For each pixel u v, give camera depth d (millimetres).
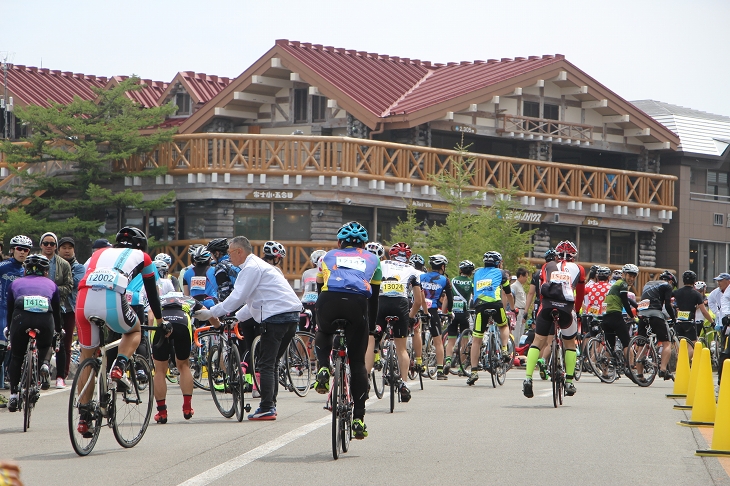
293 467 12695
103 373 14039
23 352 17672
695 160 64250
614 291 28328
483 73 58000
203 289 24078
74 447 13422
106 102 51281
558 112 58500
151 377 15180
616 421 18203
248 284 17391
